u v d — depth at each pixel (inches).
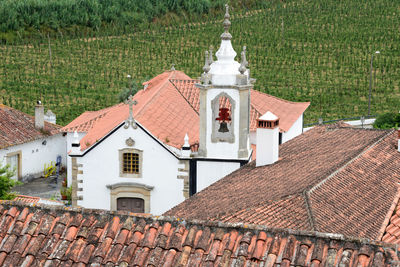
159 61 5497.1
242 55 2052.2
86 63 5433.1
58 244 939.3
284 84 4980.3
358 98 4692.4
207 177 2126.0
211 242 911.7
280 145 1996.8
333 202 1338.6
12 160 2992.1
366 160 1578.5
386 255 840.3
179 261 892.0
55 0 6314.0
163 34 6171.3
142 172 2140.7
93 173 2158.0
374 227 1268.5
